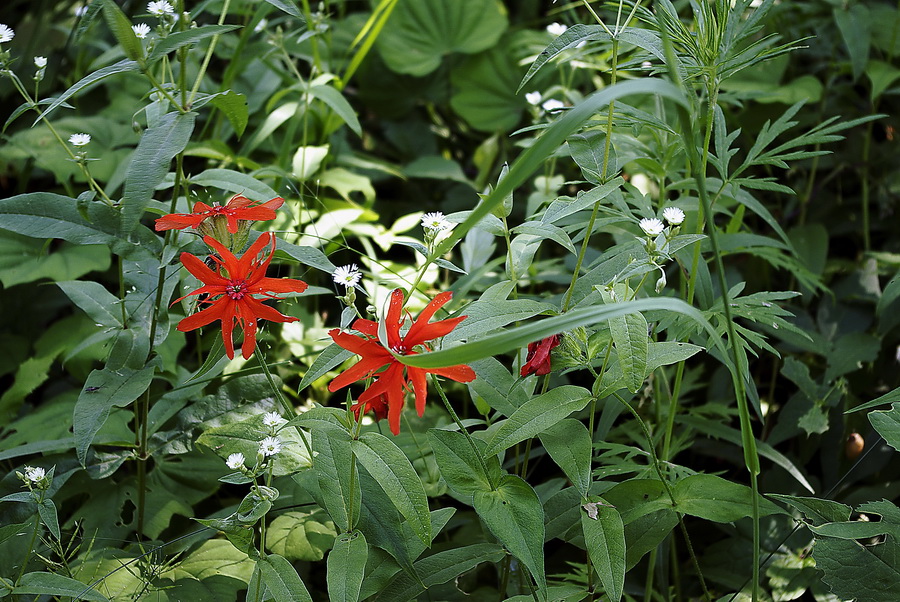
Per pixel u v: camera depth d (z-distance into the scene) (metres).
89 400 0.81
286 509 0.87
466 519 0.90
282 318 0.76
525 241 0.82
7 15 1.38
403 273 1.00
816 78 1.12
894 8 1.18
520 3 1.42
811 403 0.94
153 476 0.91
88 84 0.77
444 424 0.90
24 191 1.09
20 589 0.76
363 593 0.77
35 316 1.07
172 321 0.89
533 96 1.00
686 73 0.79
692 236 0.75
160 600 0.82
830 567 0.79
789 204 1.11
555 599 0.78
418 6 1.27
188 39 0.77
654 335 0.83
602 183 0.78
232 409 0.87
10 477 0.86
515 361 0.82
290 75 1.12
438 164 1.14
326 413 0.75
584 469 0.75
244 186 0.83
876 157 1.10
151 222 0.93
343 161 1.08
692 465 1.00
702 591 0.90
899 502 0.91
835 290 1.03
